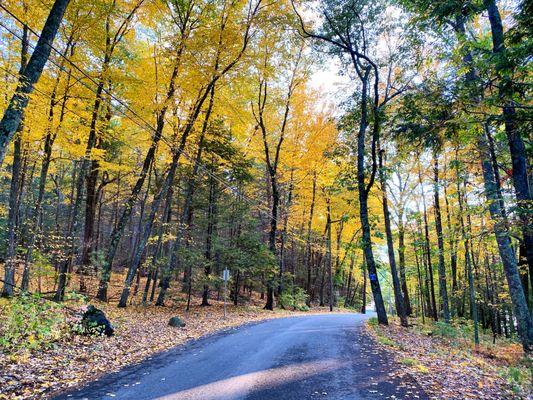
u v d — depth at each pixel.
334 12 16.44
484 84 6.16
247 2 16.91
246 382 6.23
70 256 14.49
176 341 10.52
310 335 11.78
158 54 16.09
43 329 7.96
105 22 14.02
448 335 16.09
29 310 8.26
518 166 7.71
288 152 26.28
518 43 5.71
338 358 8.22
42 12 12.09
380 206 28.08
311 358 8.19
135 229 35.38
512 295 11.88
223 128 21.83
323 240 34.25
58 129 12.60
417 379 6.54
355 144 18.48
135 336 10.35
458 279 29.69
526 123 6.04
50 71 12.71
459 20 7.34
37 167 21.30
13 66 12.04
